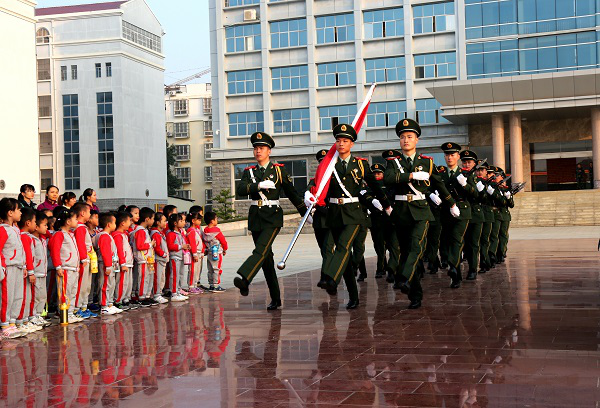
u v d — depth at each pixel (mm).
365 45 47594
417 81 46688
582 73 39125
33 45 43531
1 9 40781
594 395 4820
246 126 49875
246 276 9172
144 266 10586
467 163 12273
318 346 6863
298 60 48750
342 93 48125
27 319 8469
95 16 56250
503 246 15984
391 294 11016
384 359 6156
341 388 5227
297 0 48406
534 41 42344
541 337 6922
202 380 5641
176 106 75500
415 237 9242
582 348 6355
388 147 47031
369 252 22234
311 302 10328
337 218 9211
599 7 41125
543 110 41688
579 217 36312
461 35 43656
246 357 6473
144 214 10852
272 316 9039
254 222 9469
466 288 11320
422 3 46188
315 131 48375
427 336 7172
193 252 11820
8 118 41531
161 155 61406
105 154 56312
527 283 11734
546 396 4824
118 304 10102
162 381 5656
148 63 59562
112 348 7172
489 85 40812
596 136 41094
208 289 12445
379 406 4727
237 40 49781
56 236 9031
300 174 49031
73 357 6777
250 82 49688
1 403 5117
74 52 56688
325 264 8945
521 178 42688
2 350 7223
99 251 9984
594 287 10898
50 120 57281
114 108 56094
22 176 42594
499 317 8266
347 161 9258
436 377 5445
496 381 5258
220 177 50594
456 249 11500
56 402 5125
